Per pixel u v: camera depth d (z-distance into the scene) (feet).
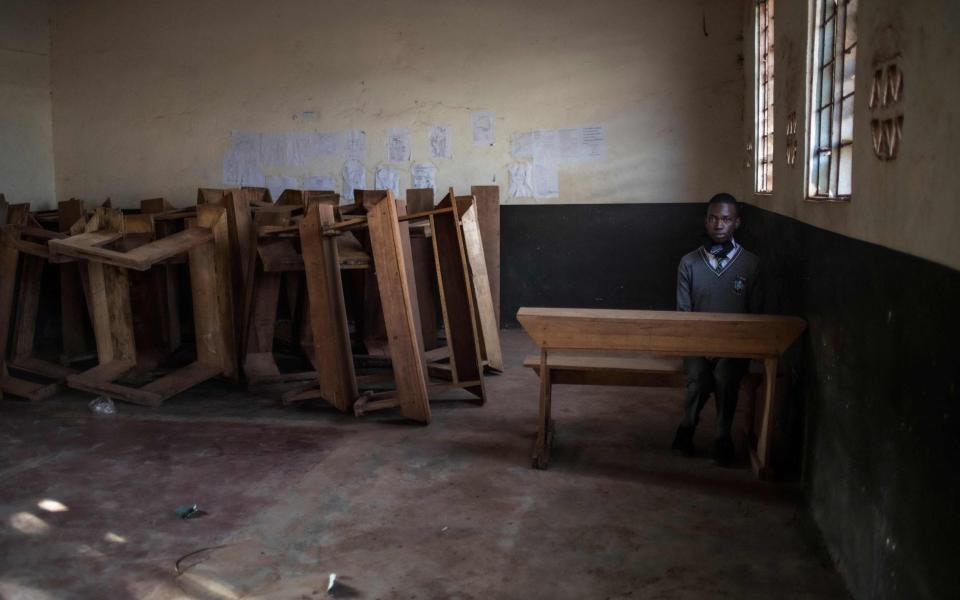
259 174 28.45
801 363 13.21
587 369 14.80
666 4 25.35
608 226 26.61
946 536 6.39
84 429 16.92
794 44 14.71
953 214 6.36
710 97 25.36
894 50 8.15
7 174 27.35
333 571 10.58
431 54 26.99
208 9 27.99
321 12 27.43
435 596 9.90
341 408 17.81
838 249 10.57
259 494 13.26
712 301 14.71
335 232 17.71
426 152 27.43
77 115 29.12
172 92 28.55
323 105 27.84
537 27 26.25
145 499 13.10
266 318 20.94
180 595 10.02
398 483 13.69
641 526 11.86
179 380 19.39
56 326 27.02
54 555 11.15
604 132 26.21
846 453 9.94
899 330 7.74
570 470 14.23
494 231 26.50
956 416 6.21
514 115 26.73
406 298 16.92
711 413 17.67
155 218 22.61
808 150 13.25
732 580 10.19
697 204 25.90
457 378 19.06
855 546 9.45
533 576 10.37
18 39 27.66
